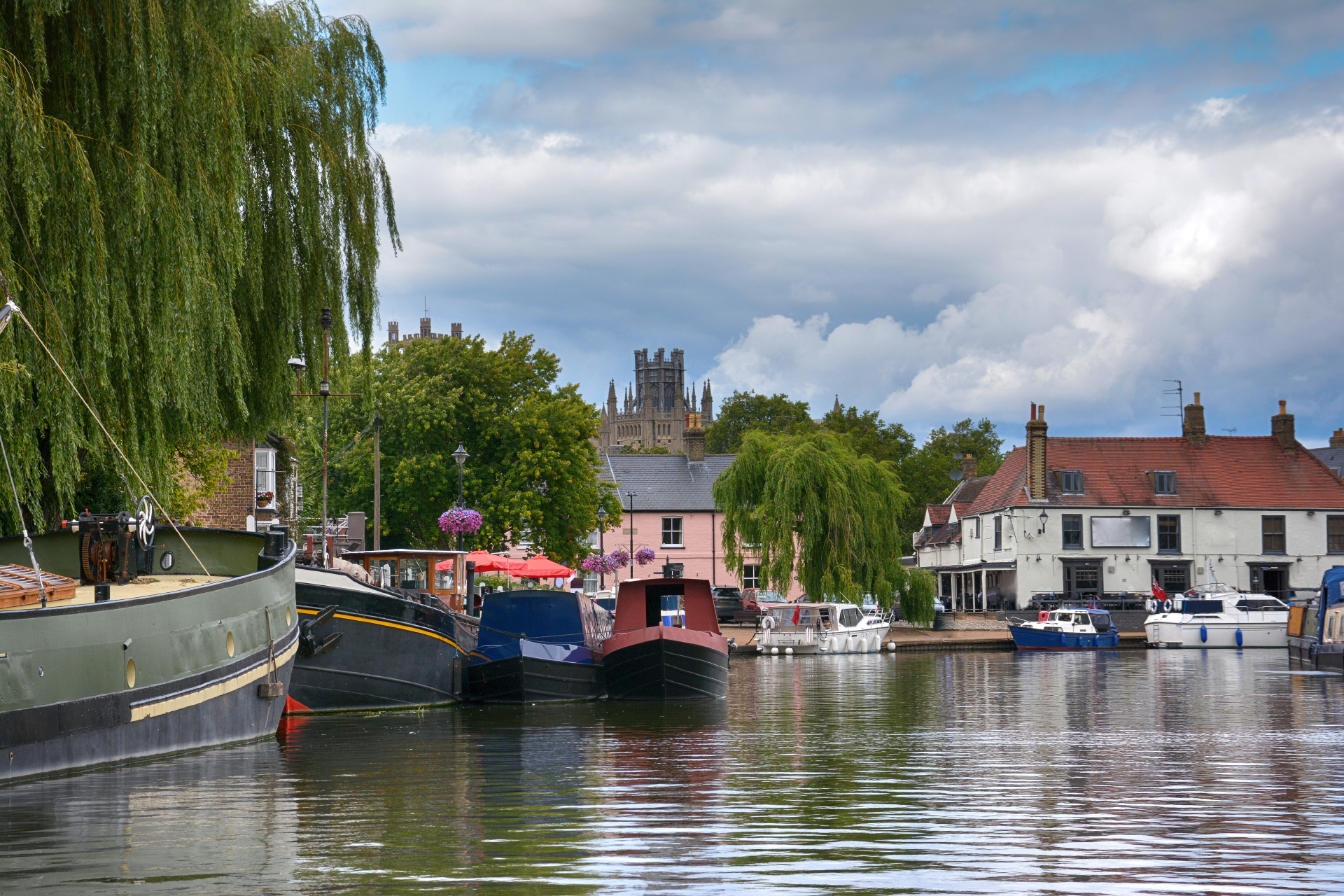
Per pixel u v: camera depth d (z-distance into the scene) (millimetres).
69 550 17859
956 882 9023
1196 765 16328
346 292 24406
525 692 27328
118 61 17672
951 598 87000
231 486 40781
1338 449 102625
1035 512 74000
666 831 11141
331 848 10180
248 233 21859
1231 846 10453
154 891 8656
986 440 112625
